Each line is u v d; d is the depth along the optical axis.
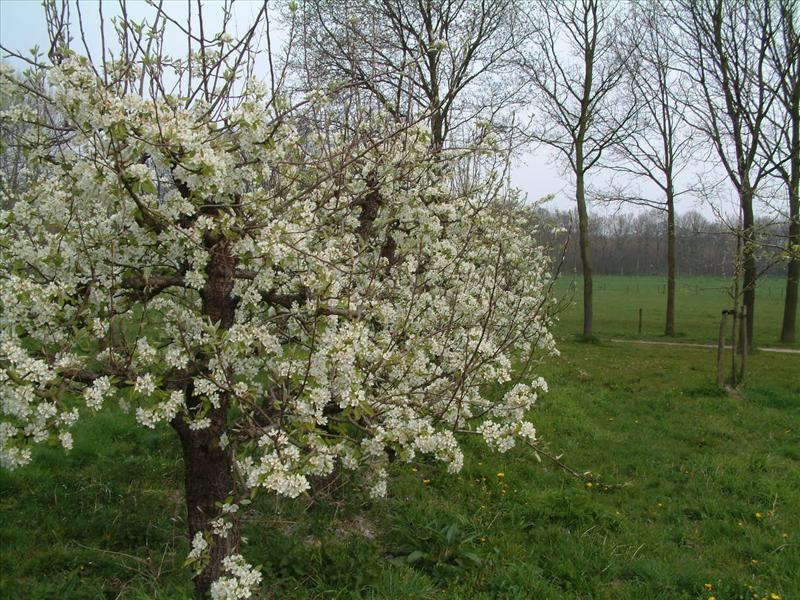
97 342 3.55
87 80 3.01
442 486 6.16
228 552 3.71
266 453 3.35
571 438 8.07
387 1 9.70
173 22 3.48
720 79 16.64
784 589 4.61
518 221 7.80
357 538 4.77
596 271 52.06
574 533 5.38
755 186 15.54
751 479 6.82
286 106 3.76
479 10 12.89
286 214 4.03
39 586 3.85
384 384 4.16
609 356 15.68
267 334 3.54
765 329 23.70
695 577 4.71
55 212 3.39
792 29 15.83
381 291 4.75
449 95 5.14
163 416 3.13
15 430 2.86
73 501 5.09
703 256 48.50
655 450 7.76
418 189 5.29
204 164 3.16
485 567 4.57
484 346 4.21
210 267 3.66
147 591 3.91
